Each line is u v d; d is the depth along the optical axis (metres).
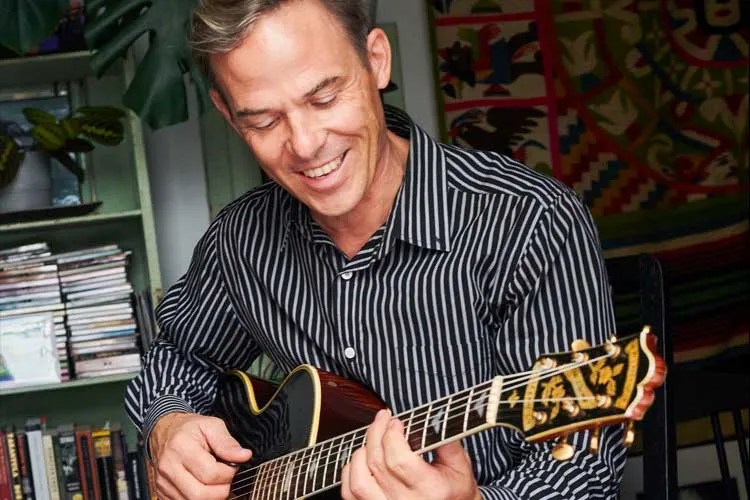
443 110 3.75
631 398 1.14
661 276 1.90
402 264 1.76
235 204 2.01
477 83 3.77
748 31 3.83
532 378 1.28
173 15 3.14
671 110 3.82
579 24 3.80
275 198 1.93
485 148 3.76
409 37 3.80
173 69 3.13
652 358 1.15
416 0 3.80
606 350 1.21
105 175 3.66
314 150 1.56
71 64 3.40
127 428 3.65
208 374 2.15
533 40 3.79
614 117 3.81
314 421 1.70
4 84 3.59
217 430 1.80
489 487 1.53
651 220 3.82
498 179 1.75
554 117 3.79
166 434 1.87
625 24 3.81
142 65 3.14
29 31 3.12
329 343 1.85
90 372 3.34
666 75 3.82
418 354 1.76
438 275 1.74
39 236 3.60
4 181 3.30
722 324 3.82
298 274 1.88
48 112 3.61
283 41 1.51
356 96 1.58
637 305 3.77
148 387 2.12
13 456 3.33
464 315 1.74
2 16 3.11
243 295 1.96
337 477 1.57
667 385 1.88
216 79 1.60
